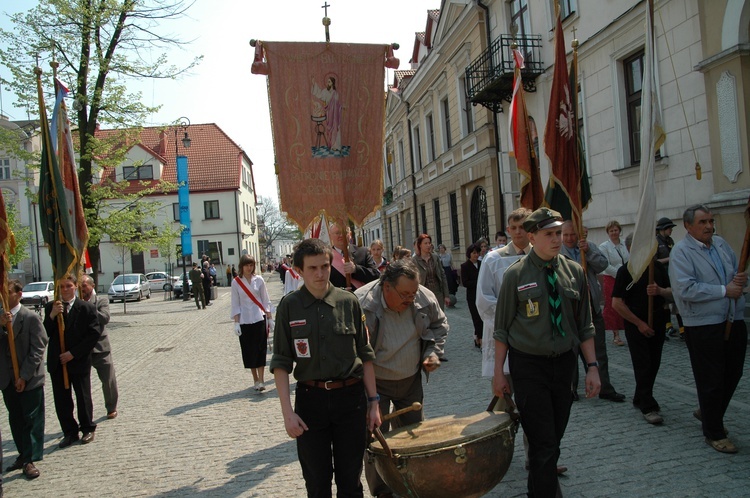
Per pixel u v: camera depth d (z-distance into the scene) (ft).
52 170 20.39
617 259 25.34
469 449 9.68
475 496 10.08
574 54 21.07
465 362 27.91
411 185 93.25
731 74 28.63
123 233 58.95
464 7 59.98
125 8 53.01
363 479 15.06
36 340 17.56
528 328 11.12
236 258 145.38
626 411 18.17
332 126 18.76
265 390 25.89
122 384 29.48
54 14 51.80
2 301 17.16
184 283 96.32
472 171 63.57
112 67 54.75
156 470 16.53
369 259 20.17
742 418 16.44
